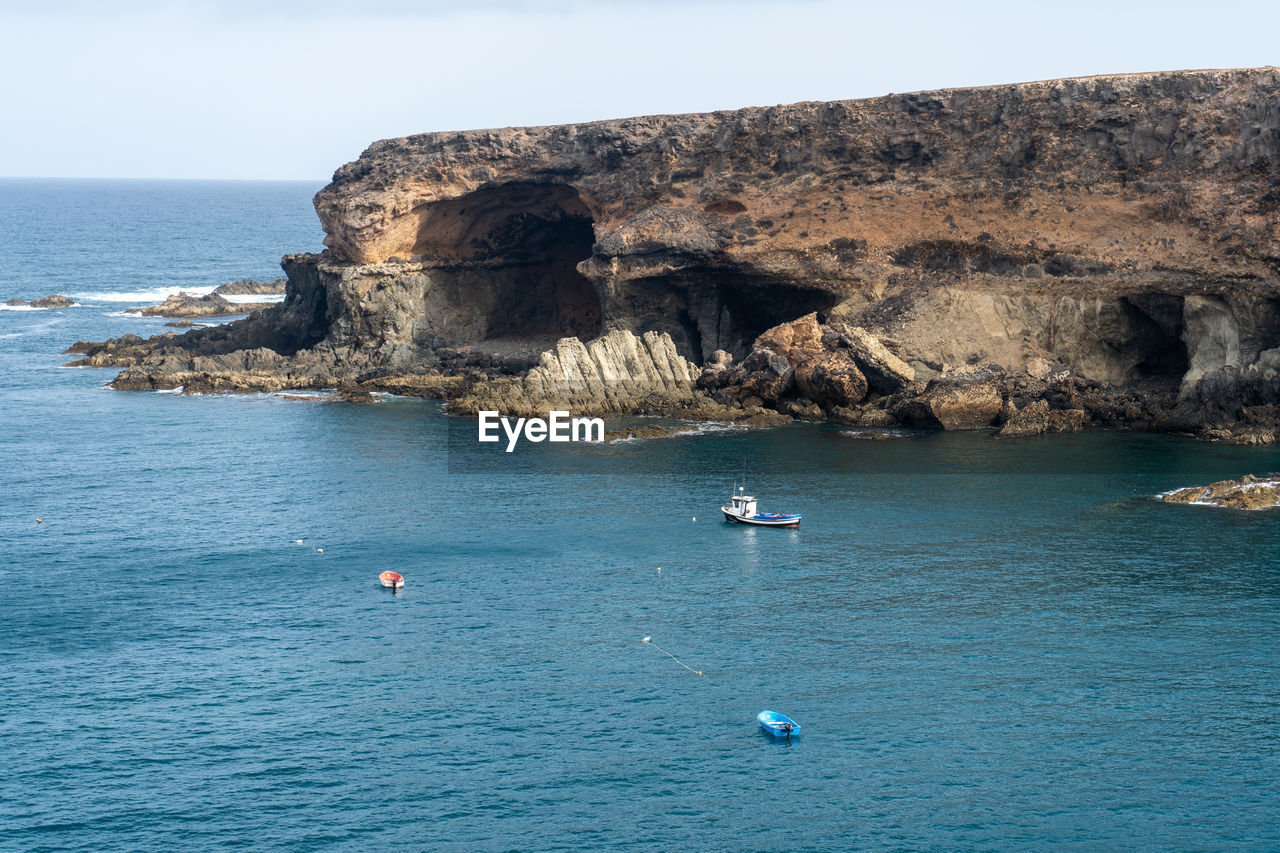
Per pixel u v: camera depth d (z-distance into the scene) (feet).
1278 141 360.07
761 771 174.50
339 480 324.80
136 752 180.65
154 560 262.47
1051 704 192.54
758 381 400.88
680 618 227.20
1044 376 387.34
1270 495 288.92
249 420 402.11
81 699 197.36
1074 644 213.46
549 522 286.66
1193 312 368.27
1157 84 382.22
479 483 320.70
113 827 162.09
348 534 279.08
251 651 215.31
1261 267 354.33
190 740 184.03
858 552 262.26
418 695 197.77
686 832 160.35
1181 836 159.22
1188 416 360.48
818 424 387.96
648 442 363.76
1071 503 293.02
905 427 379.35
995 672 203.41
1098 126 390.21
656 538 273.95
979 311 400.06
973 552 260.62
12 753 180.45
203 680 203.92
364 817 163.94
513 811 165.07
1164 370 399.44
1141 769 174.40
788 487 312.29
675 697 196.13
